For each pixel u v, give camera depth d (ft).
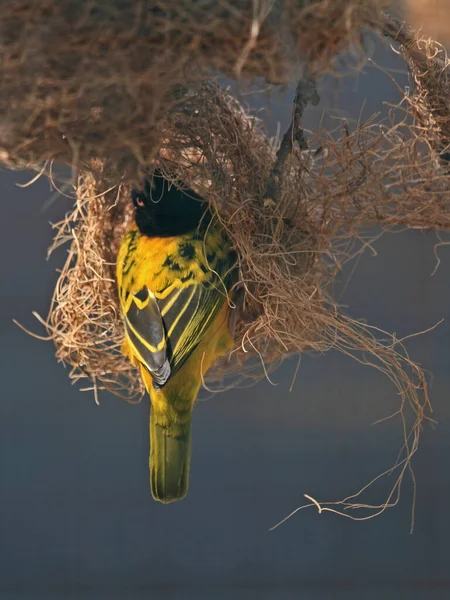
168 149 16.85
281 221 16.90
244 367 17.04
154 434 16.90
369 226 16.97
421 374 16.87
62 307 17.06
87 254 17.03
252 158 16.93
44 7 16.51
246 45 16.55
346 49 16.58
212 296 16.92
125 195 17.03
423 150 16.94
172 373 16.84
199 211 16.96
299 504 17.95
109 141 16.63
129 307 16.92
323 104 16.76
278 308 16.90
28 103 16.57
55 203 18.03
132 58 16.55
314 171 16.96
